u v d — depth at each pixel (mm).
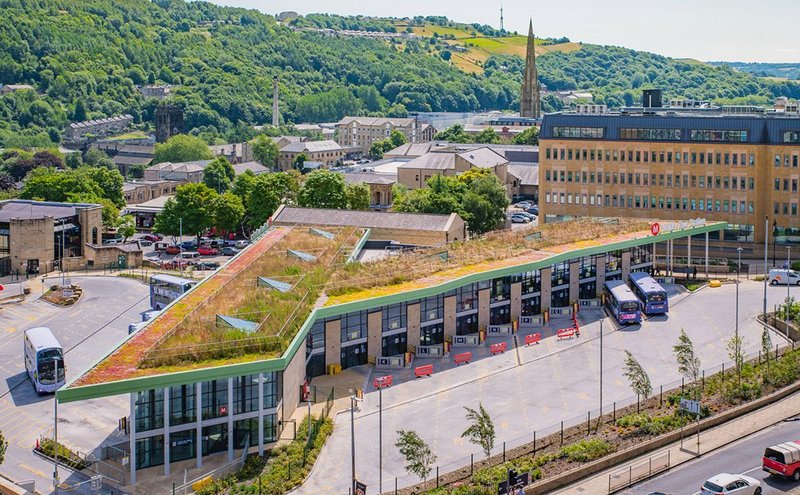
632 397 139375
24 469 118875
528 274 183250
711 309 186250
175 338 123938
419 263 173000
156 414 116750
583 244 195250
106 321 191250
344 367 155625
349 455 121000
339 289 155250
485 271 170000
